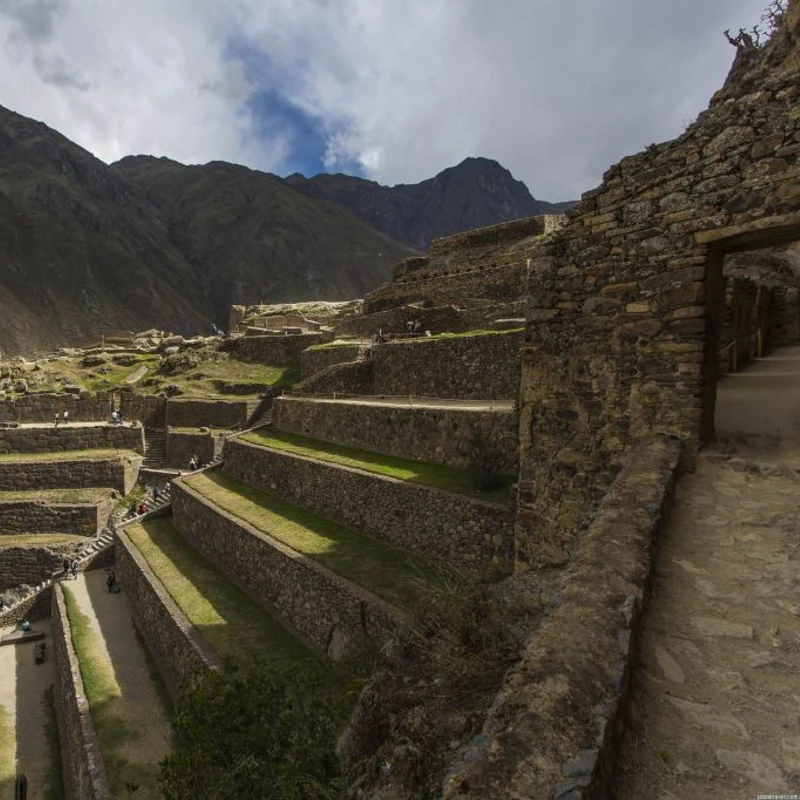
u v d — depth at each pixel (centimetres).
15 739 1457
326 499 1770
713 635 348
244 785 573
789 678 309
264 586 1540
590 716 254
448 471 1574
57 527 2581
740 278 1556
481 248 3966
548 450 743
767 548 444
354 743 470
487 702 389
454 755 349
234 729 632
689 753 265
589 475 701
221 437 3048
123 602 1986
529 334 762
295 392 2817
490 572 904
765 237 588
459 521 1300
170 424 3347
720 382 1296
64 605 1956
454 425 1625
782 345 1928
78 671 1471
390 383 2542
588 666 283
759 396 1086
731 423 852
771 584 398
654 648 337
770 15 2297
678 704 295
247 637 1327
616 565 382
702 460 611
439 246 4294
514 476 1422
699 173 606
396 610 1073
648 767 258
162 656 1505
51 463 2794
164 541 2120
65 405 3416
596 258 698
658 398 645
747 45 2334
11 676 1780
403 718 415
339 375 2702
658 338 643
